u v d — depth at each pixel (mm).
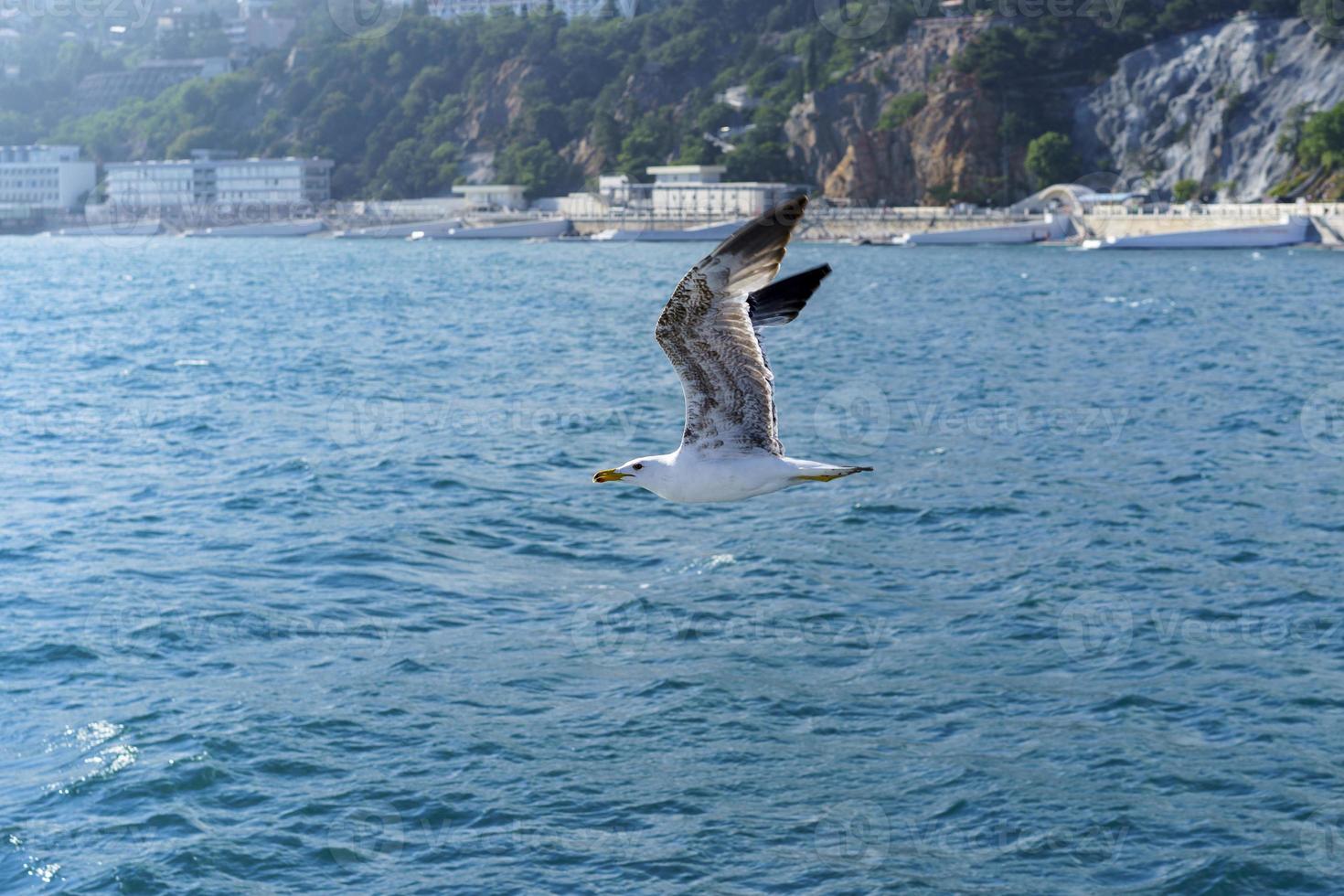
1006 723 25969
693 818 22656
